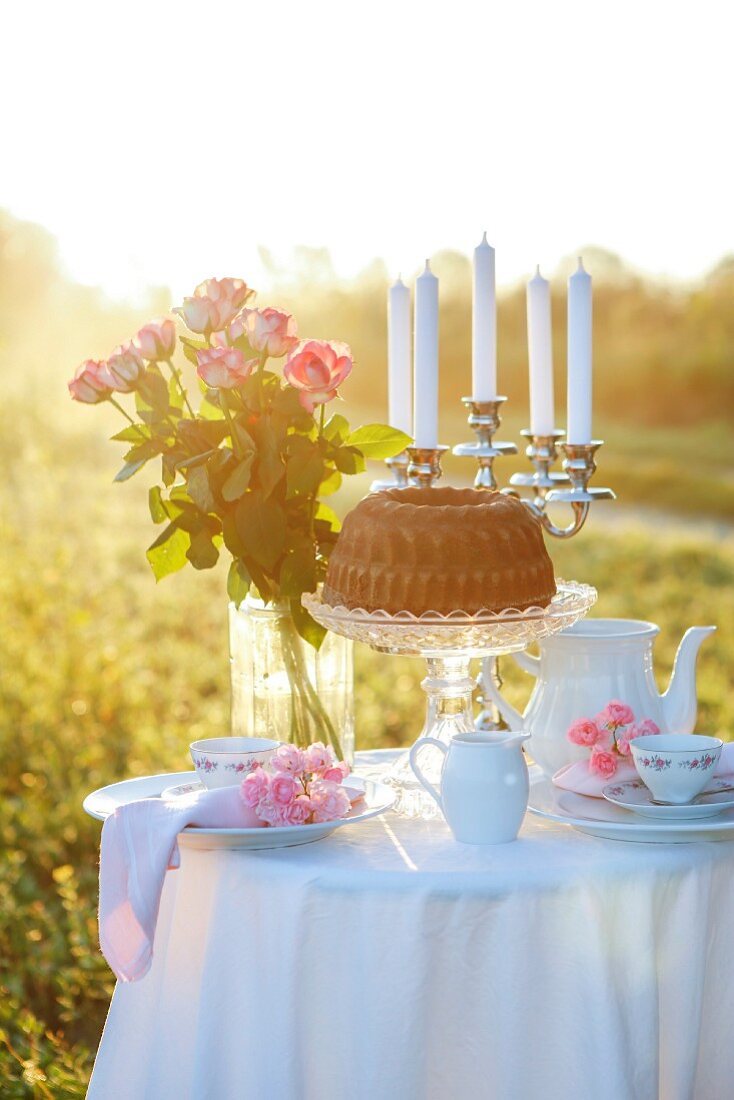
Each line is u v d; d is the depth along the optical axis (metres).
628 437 14.08
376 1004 1.86
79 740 5.72
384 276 13.17
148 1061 2.10
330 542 2.44
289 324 2.34
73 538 8.52
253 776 2.01
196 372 2.24
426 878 1.86
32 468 9.41
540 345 2.57
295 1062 1.88
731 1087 2.05
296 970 1.88
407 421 2.73
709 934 2.01
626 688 2.32
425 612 2.11
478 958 1.87
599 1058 1.87
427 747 2.31
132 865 1.98
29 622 6.91
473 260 2.58
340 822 2.02
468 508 2.17
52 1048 3.61
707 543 10.06
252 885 1.94
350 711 2.48
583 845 2.01
